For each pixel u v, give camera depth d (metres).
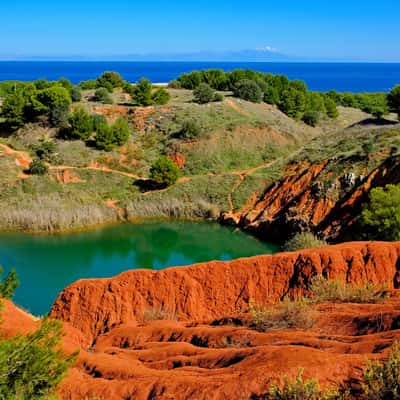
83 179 51.22
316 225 39.72
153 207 48.66
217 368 11.79
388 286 18.92
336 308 15.15
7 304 16.83
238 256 38.19
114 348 15.95
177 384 10.52
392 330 11.87
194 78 86.69
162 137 59.75
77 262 35.94
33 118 60.31
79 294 21.11
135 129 61.53
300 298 17.23
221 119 62.69
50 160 53.19
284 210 44.03
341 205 38.84
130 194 50.53
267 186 49.56
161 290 20.95
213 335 14.62
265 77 88.56
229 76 85.94
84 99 71.06
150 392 10.69
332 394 8.23
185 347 13.80
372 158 41.16
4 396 8.59
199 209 48.53
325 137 57.06
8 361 8.95
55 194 48.16
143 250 39.31
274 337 13.11
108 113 64.12
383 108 71.44
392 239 29.81
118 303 20.66
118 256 37.72
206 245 40.84
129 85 80.75
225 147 57.47
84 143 56.91
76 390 11.30
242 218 46.31
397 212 29.95
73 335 19.34
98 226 45.56
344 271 19.98
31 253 37.75
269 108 72.44
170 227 45.72
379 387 8.13
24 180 48.94
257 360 10.79
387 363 8.57
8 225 43.72
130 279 21.23
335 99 96.62
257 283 20.78
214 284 21.03
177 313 20.59
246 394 9.53
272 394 8.45
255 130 59.97
